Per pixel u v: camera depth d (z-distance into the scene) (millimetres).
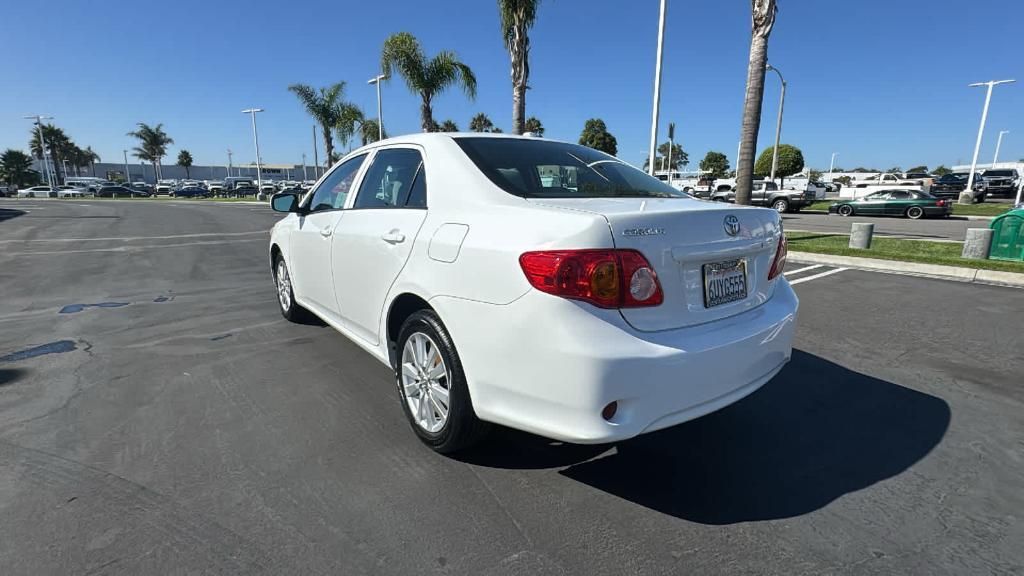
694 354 2135
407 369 2822
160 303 5902
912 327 5039
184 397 3391
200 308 5672
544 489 2441
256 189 55688
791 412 3256
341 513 2250
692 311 2262
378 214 3125
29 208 26953
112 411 3176
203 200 42844
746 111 9969
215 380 3674
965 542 2109
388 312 2953
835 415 3215
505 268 2154
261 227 15844
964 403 3379
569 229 2043
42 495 2334
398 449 2775
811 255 9367
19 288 6719
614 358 1973
